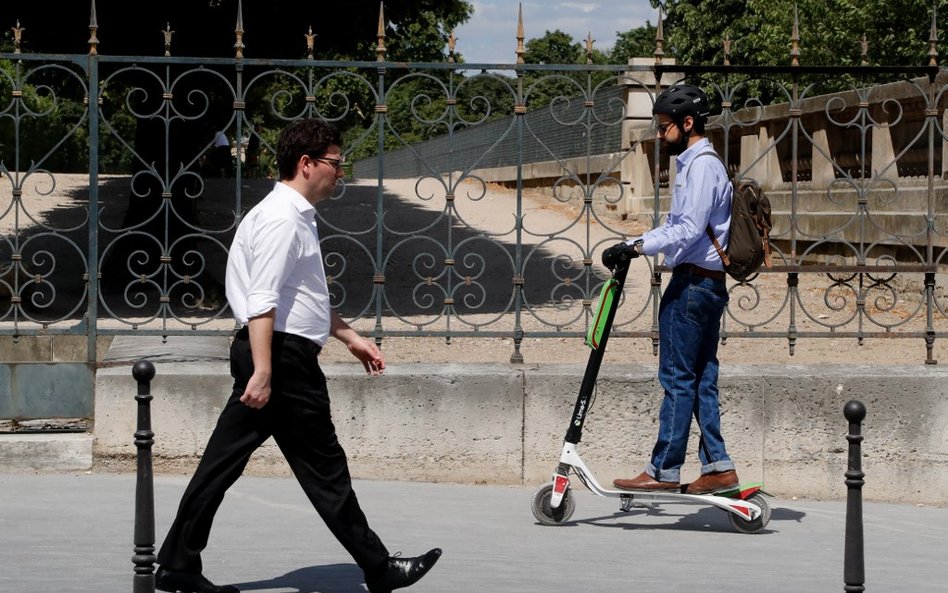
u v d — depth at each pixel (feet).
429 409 25.27
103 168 140.46
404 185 82.28
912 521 23.81
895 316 40.04
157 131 49.78
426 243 57.52
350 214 64.75
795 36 26.11
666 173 57.11
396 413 25.26
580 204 68.74
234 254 15.74
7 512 21.97
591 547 20.66
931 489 25.36
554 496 22.12
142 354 26.71
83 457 25.31
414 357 33.35
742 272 21.30
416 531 21.40
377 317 26.05
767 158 52.13
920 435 25.30
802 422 25.25
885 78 62.95
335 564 18.66
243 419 15.58
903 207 42.55
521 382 25.31
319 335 15.70
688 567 19.29
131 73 47.88
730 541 21.52
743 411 25.26
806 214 48.32
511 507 23.59
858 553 14.37
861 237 26.66
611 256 21.48
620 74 26.00
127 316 41.93
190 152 50.14
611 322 21.99
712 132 58.49
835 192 46.85
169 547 15.79
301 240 15.46
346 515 15.72
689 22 111.55
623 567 19.15
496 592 17.15
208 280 47.11
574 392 25.31
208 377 25.08
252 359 15.44
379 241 26.02
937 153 40.96
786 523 23.08
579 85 26.12
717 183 21.09
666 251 21.17
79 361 27.61
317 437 15.65
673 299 21.52
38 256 54.80
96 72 26.04
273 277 15.16
